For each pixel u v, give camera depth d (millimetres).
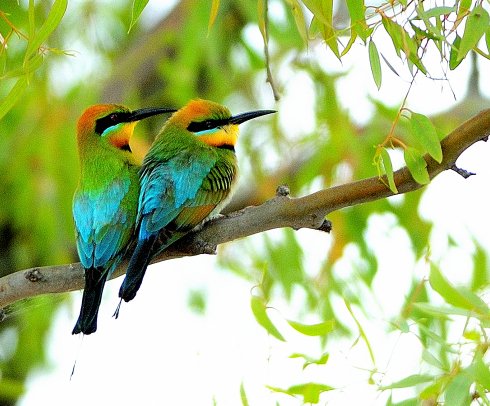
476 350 6848
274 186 12914
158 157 9148
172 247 8625
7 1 12289
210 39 12609
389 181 6762
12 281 7777
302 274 12125
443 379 6840
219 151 9469
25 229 12891
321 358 7129
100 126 9508
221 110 9727
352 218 12328
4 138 12836
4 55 7051
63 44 12852
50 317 12930
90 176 9008
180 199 8688
